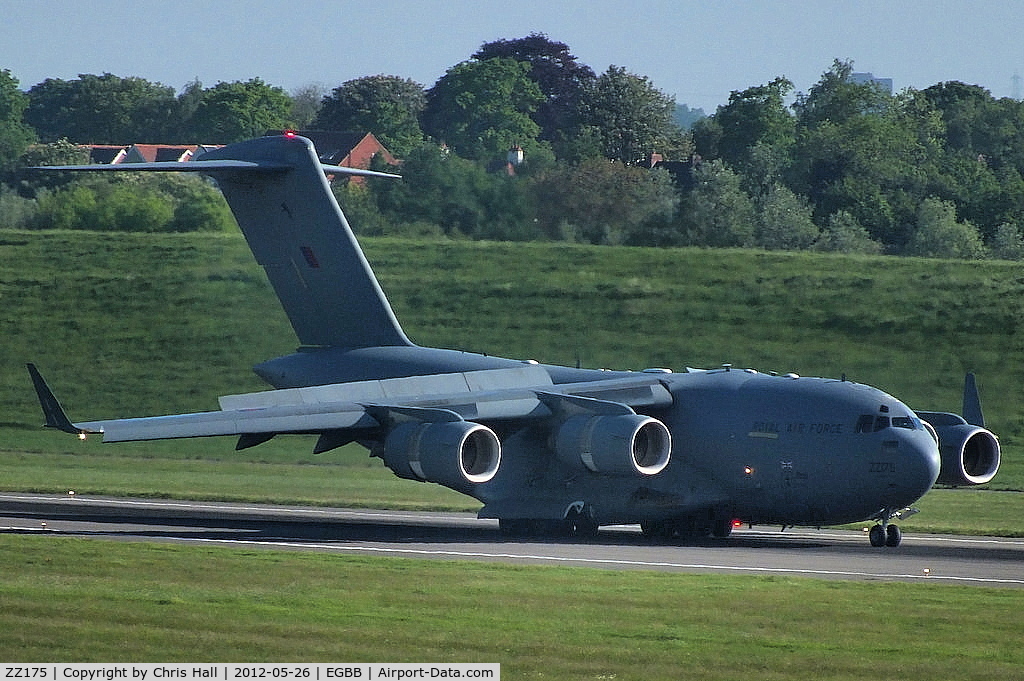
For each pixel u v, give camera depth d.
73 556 76.06
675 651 54.06
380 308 111.56
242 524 103.19
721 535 99.44
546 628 57.66
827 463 92.62
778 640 56.44
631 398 98.69
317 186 111.50
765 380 98.25
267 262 114.75
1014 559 87.38
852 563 83.12
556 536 98.88
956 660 53.41
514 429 100.81
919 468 91.00
